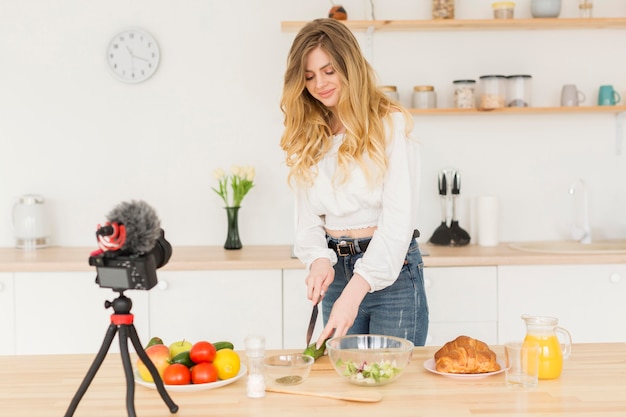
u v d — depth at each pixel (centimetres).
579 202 374
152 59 364
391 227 200
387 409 141
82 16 364
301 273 318
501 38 367
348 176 209
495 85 344
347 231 220
